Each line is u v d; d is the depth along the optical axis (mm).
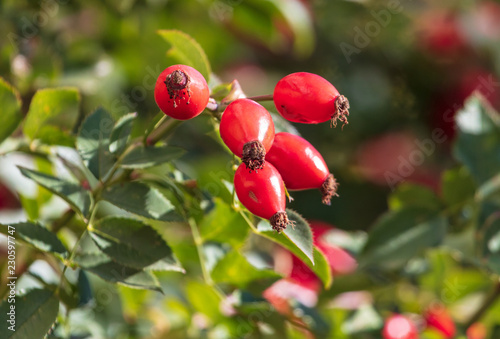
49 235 563
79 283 606
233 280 617
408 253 654
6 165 644
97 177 570
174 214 566
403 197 671
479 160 660
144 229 566
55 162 625
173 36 580
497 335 675
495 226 647
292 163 562
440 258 683
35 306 560
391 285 689
